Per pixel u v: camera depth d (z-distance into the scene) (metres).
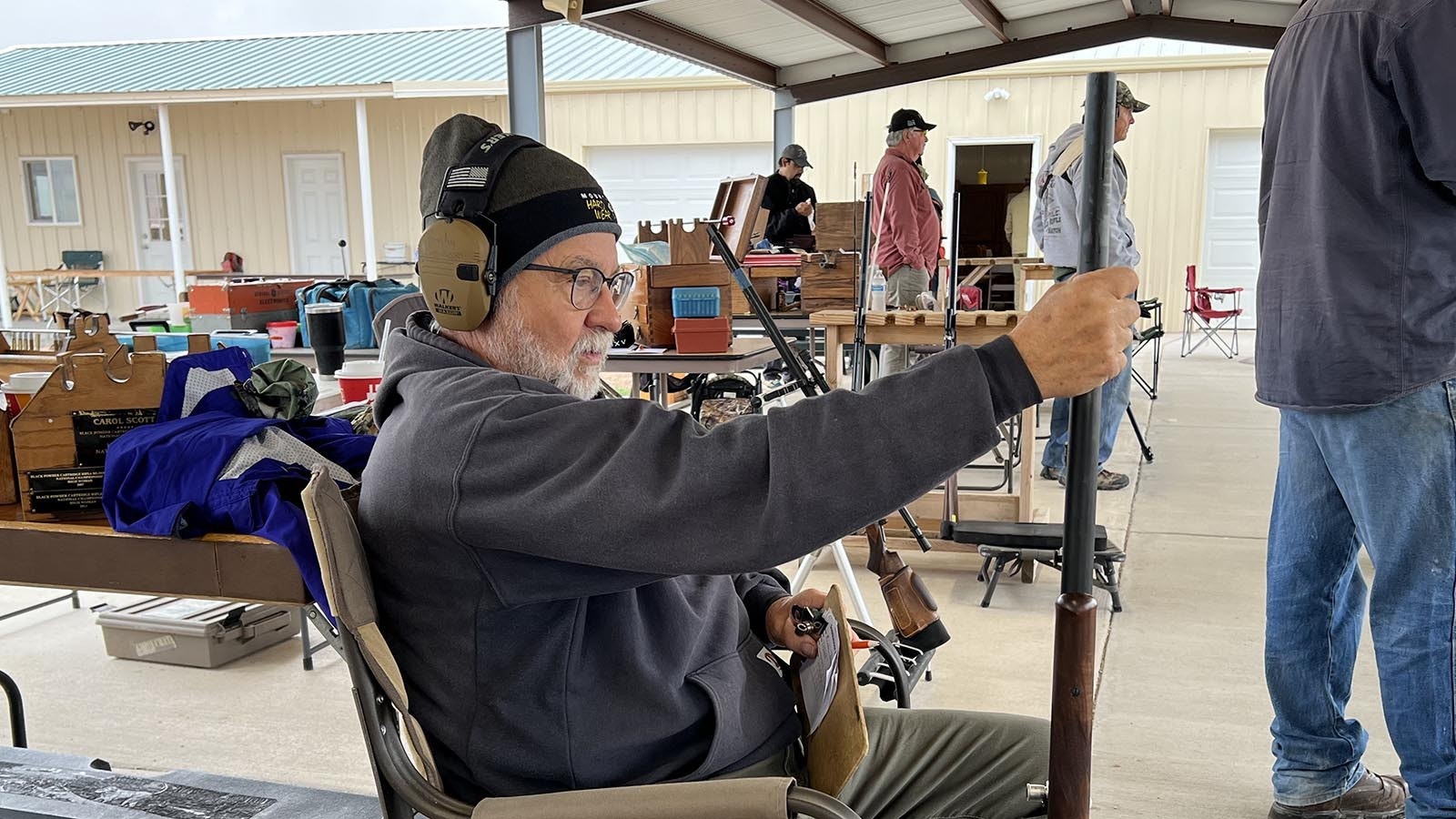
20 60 16.44
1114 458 5.79
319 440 1.83
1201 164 11.75
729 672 1.31
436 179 1.27
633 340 4.03
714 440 1.02
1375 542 1.78
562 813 1.05
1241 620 3.41
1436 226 1.68
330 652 3.29
